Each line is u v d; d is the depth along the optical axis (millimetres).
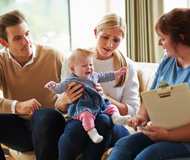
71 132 1548
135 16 3152
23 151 1875
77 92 1617
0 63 1987
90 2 3867
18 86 2000
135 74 1961
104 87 1889
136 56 3242
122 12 3639
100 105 1635
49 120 1677
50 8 3875
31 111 1752
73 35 3916
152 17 2852
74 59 1646
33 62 1988
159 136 1310
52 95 2057
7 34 1813
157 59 2854
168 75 1534
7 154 2270
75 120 1611
